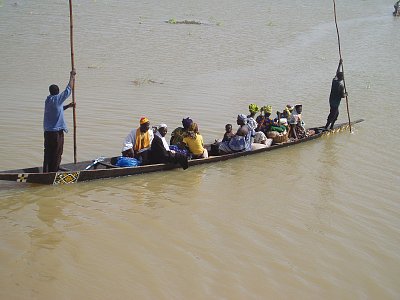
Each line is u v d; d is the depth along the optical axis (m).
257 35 28.94
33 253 7.30
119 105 15.38
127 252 7.51
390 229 8.79
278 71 21.44
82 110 14.70
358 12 40.91
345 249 8.05
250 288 6.86
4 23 27.00
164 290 6.68
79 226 8.18
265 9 39.03
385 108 17.03
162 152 10.69
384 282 7.25
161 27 28.97
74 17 29.97
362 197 10.09
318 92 18.50
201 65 21.55
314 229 8.64
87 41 24.25
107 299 6.42
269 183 10.60
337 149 13.13
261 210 9.25
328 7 42.38
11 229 7.91
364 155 12.72
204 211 9.04
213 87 18.30
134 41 25.00
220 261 7.45
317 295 6.82
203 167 11.30
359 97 18.25
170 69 20.48
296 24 33.56
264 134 12.84
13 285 6.54
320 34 30.67
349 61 24.03
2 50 21.53
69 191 9.47
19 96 15.71
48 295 6.41
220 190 10.07
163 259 7.39
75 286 6.63
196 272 7.13
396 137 14.20
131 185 10.01
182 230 8.28
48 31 25.70
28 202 8.88
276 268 7.38
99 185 9.87
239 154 11.96
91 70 19.47
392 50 26.94
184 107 15.66
